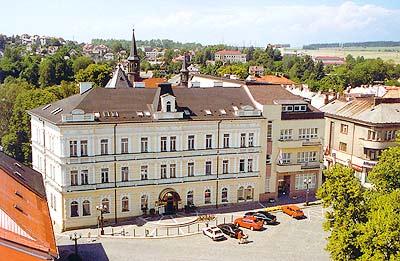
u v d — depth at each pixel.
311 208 79.38
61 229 69.44
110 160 71.31
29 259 34.88
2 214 37.50
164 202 75.06
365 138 90.44
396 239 39.50
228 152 78.56
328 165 100.75
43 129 75.31
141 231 68.62
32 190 51.75
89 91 74.06
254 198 81.94
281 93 85.38
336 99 108.12
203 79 108.31
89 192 70.31
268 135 81.75
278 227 70.56
